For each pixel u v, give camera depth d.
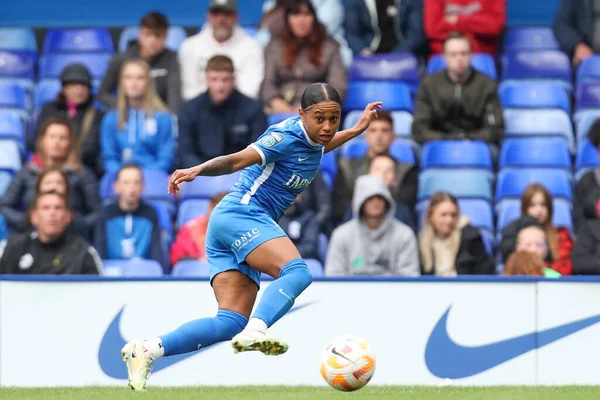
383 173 37.31
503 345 28.11
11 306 28.55
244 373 28.16
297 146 18.89
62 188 34.31
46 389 23.98
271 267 18.64
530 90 44.94
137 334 28.34
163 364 28.14
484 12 46.06
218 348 28.22
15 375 28.41
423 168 40.66
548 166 41.78
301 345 28.27
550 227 35.16
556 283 28.14
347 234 33.72
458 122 42.03
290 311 28.33
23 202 39.16
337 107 18.67
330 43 43.66
